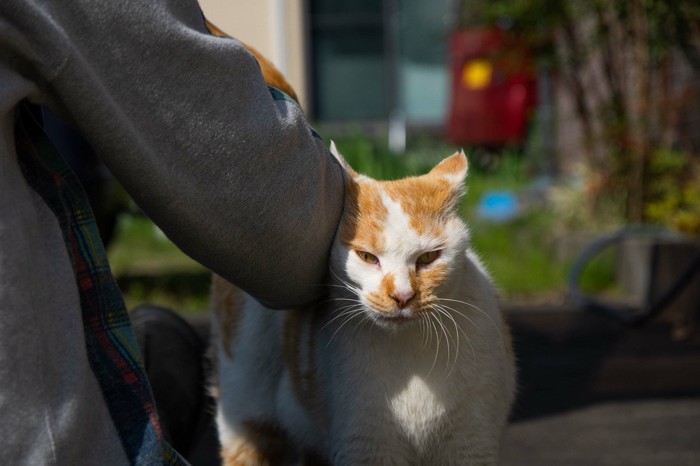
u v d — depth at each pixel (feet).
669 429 12.02
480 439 6.80
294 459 10.59
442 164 7.16
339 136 32.96
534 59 23.22
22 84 4.21
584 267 20.85
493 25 23.62
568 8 21.80
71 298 4.31
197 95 4.68
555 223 24.43
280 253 5.30
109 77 4.49
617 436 11.78
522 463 10.79
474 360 6.66
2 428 3.93
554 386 14.32
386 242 6.31
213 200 4.85
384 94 35.99
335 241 6.39
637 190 22.06
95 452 4.33
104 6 4.39
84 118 4.42
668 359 15.80
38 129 4.58
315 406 7.25
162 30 4.52
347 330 6.62
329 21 35.65
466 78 32.37
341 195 6.27
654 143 22.52
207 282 21.83
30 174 4.46
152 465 4.42
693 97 21.13
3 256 3.97
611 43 22.43
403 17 35.76
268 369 7.98
